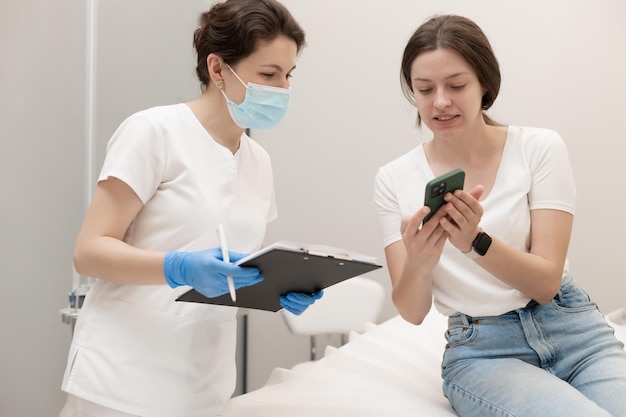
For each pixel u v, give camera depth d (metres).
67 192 2.14
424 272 1.64
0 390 1.93
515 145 1.72
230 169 1.60
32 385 2.05
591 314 1.67
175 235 1.53
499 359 1.64
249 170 1.68
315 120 3.04
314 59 3.03
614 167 2.79
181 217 1.53
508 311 1.67
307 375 2.00
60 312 1.96
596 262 2.82
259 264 1.32
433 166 1.78
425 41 1.62
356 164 3.02
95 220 1.47
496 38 2.86
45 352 2.10
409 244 1.57
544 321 1.65
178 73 2.65
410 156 1.83
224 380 1.66
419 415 1.63
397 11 2.95
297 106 3.05
